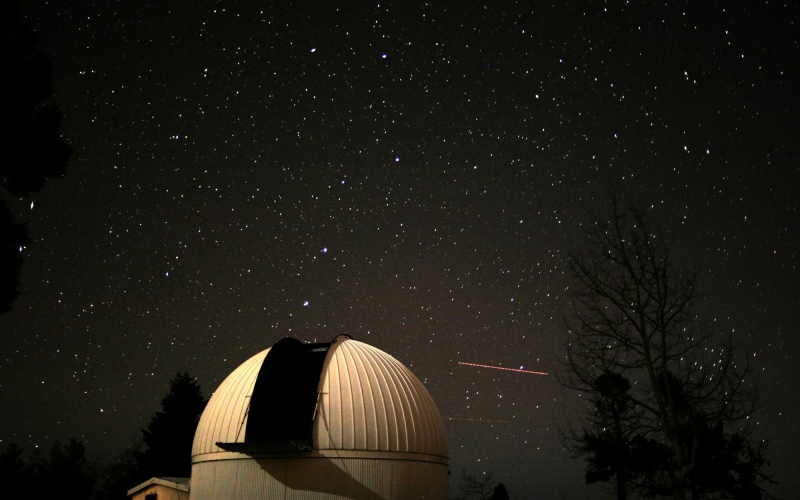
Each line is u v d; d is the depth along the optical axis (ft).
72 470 222.89
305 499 68.23
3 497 201.57
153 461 163.84
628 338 56.24
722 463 82.58
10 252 39.04
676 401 59.93
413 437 74.23
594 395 63.41
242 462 71.51
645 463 70.49
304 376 74.95
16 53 41.22
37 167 41.68
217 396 80.07
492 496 139.13
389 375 79.87
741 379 53.57
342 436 70.23
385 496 69.56
